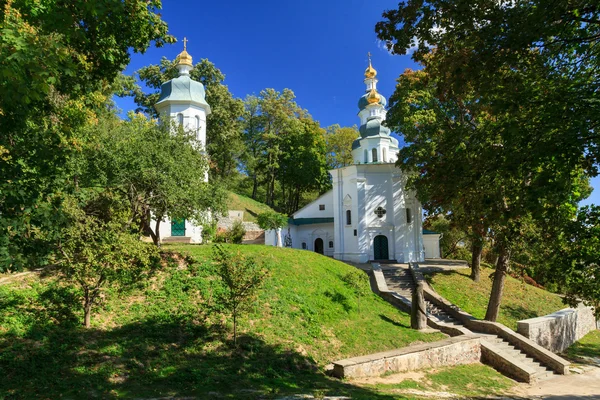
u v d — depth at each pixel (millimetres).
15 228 7461
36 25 9688
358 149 42375
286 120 61562
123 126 21641
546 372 19375
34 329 12641
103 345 12820
